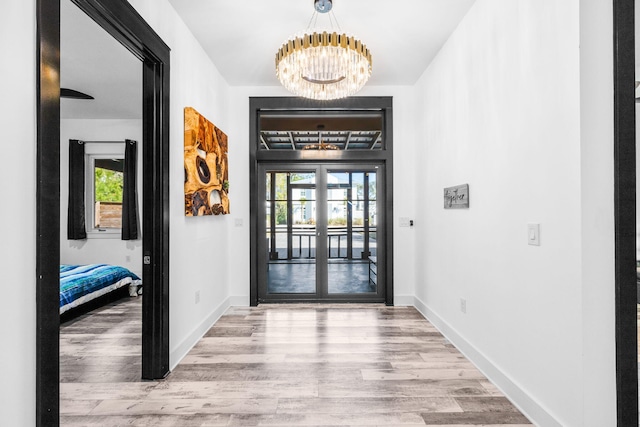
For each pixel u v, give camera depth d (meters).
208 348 2.95
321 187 4.53
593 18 1.62
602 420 1.62
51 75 1.38
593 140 1.62
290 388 2.28
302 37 2.56
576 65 1.64
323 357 2.76
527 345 2.03
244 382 2.36
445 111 3.27
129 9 1.98
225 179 3.84
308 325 3.56
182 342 2.78
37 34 1.33
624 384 1.61
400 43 3.27
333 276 4.54
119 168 5.79
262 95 4.36
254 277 4.36
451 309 3.12
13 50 1.25
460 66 2.92
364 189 4.55
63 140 5.72
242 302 4.36
